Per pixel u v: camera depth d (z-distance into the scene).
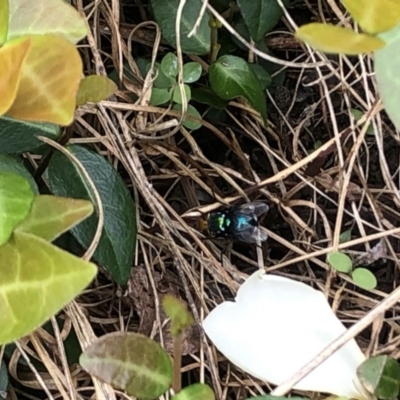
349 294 0.11
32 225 0.07
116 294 0.11
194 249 0.11
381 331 0.11
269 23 0.11
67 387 0.10
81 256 0.10
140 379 0.07
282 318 0.09
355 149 0.11
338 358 0.08
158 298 0.10
